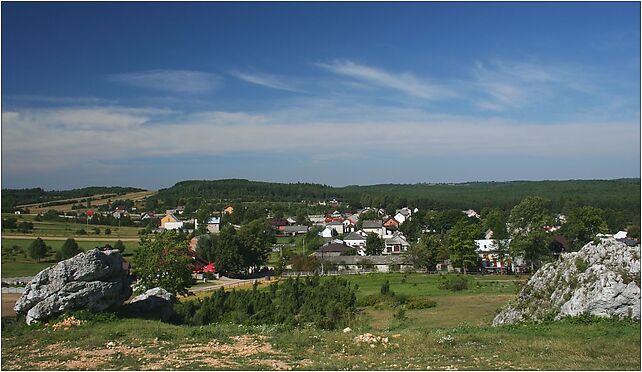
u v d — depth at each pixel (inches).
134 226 5339.6
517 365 628.4
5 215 4832.7
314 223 6648.6
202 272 3127.5
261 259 3452.3
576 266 1023.0
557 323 904.9
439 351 695.7
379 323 1517.0
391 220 6254.9
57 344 744.3
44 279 916.6
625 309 895.1
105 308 970.7
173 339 772.6
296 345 727.1
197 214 6505.9
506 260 3253.0
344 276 3038.9
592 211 3486.7
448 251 3380.9
